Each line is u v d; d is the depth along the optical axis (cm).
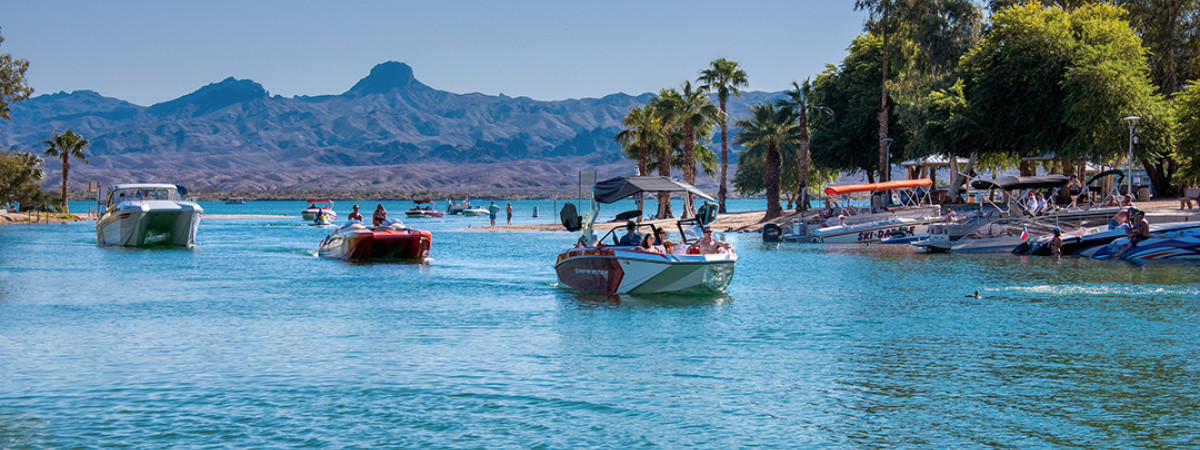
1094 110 4738
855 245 4575
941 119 5438
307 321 1927
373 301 2267
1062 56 4888
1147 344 1622
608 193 2394
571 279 2530
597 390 1291
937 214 4809
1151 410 1180
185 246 4597
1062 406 1201
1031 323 1870
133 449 1018
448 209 12531
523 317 1989
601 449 1026
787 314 2023
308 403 1215
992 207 4628
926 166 6806
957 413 1172
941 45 5834
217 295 2394
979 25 5897
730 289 2512
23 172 8706
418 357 1524
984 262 3391
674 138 8369
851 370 1420
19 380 1344
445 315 2019
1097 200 4909
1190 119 4916
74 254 3994
